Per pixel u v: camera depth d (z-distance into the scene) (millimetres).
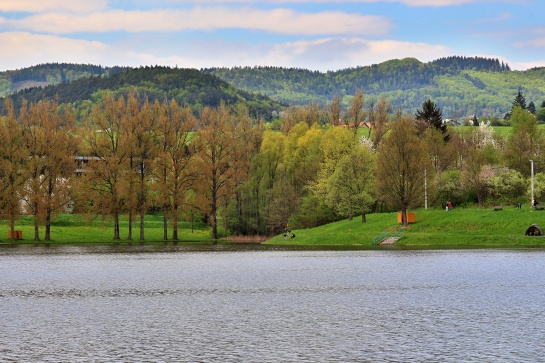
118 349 34844
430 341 36094
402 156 115938
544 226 102250
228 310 45688
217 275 66500
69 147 123562
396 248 100250
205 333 38469
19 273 69062
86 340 36875
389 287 56000
